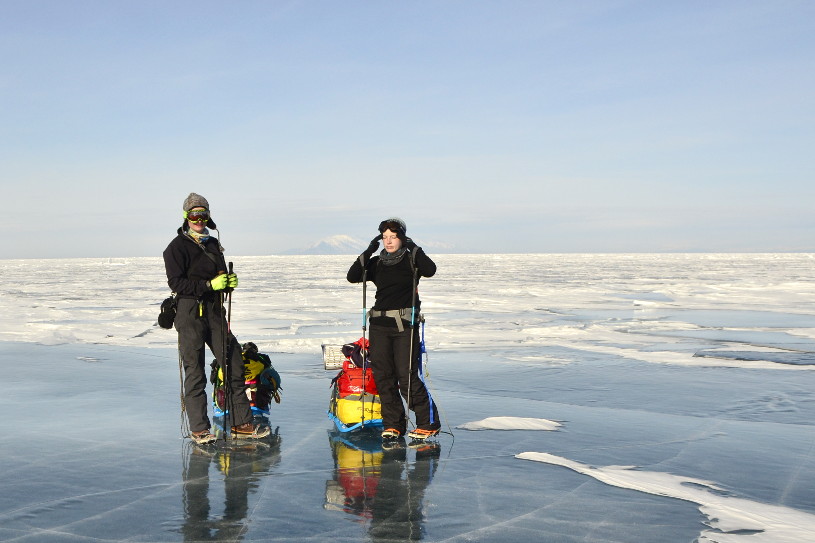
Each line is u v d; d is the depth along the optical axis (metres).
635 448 4.55
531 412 5.74
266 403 5.62
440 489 3.62
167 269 4.55
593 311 18.75
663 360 9.14
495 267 87.50
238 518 3.16
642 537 2.95
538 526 3.07
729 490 3.65
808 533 3.01
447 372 8.09
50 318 16.36
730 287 32.53
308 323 15.34
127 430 5.04
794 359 9.23
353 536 2.94
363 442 4.69
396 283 4.72
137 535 2.94
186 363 4.59
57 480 3.76
